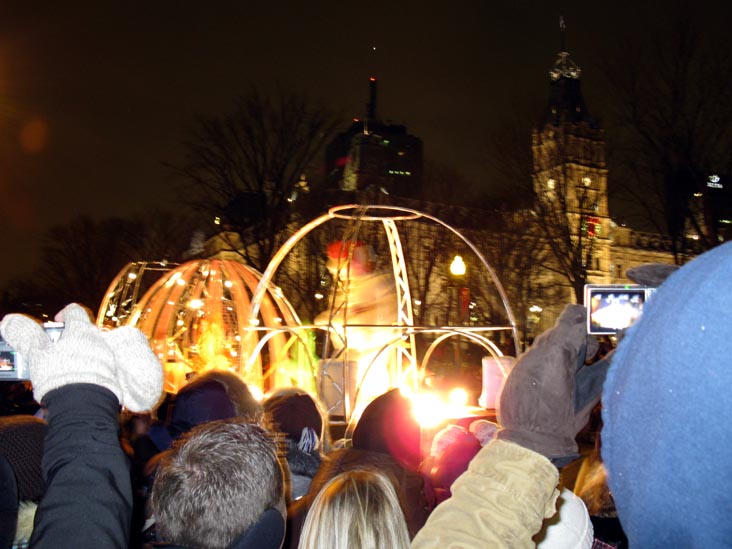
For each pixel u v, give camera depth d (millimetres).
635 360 889
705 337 797
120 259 38594
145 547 2781
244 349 8930
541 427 1571
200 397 3777
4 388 9602
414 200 30859
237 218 24203
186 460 2117
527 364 1628
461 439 4809
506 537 1434
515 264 29656
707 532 757
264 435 2254
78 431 1975
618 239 39688
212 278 11781
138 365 2260
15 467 2518
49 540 1784
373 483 2467
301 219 24656
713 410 770
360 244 10250
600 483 3461
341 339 8547
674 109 17781
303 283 24828
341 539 2346
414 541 1520
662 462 798
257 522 2061
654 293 944
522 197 26297
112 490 1901
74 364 2092
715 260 860
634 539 838
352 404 8805
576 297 24672
